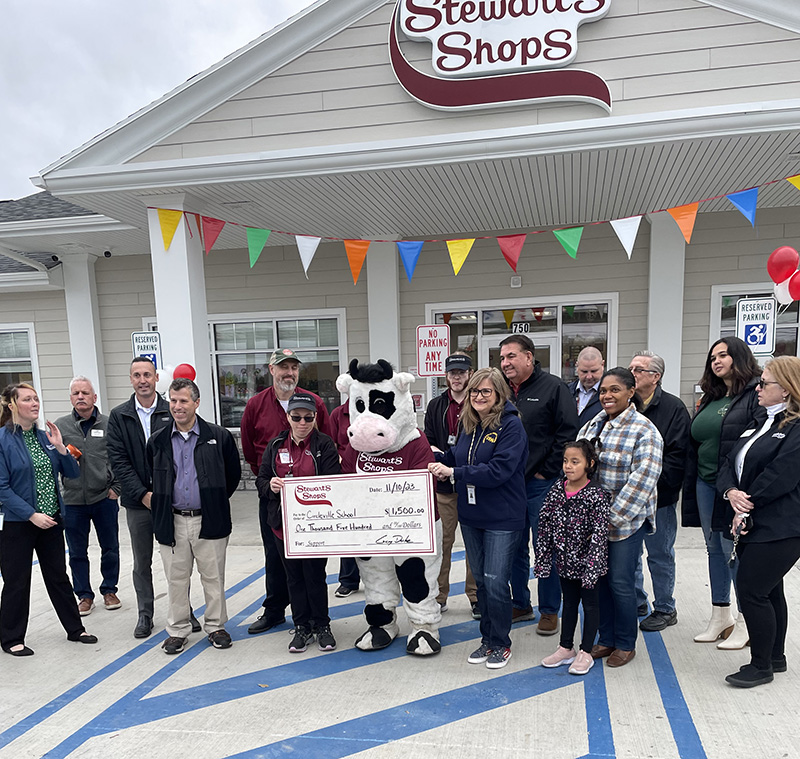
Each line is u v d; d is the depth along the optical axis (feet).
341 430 13.56
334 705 10.25
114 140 19.40
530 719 9.57
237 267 29.04
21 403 12.55
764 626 10.03
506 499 10.86
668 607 12.73
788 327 24.94
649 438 10.74
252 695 10.68
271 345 29.30
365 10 18.35
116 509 15.26
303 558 12.03
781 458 9.48
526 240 26.50
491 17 17.49
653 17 17.03
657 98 17.16
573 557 10.59
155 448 12.21
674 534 12.52
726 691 10.17
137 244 28.07
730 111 15.99
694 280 25.16
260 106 19.13
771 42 16.56
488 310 27.25
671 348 25.05
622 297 25.85
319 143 18.94
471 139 17.38
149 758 9.02
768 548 9.74
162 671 11.76
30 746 9.46
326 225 25.35
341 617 14.20
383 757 8.79
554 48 17.24
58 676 11.74
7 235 25.94
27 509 12.37
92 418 15.14
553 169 18.61
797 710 9.54
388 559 12.17
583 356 14.66
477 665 11.45
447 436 13.93
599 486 10.73
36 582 17.69
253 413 14.20
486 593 11.25
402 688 10.71
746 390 10.93
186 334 20.86
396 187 19.92
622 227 16.14
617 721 9.43
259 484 12.47
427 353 20.24
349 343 28.50
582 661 10.89
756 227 24.47
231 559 19.08
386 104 18.54
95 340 30.17
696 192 21.44
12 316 31.22
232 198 20.83
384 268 27.20
